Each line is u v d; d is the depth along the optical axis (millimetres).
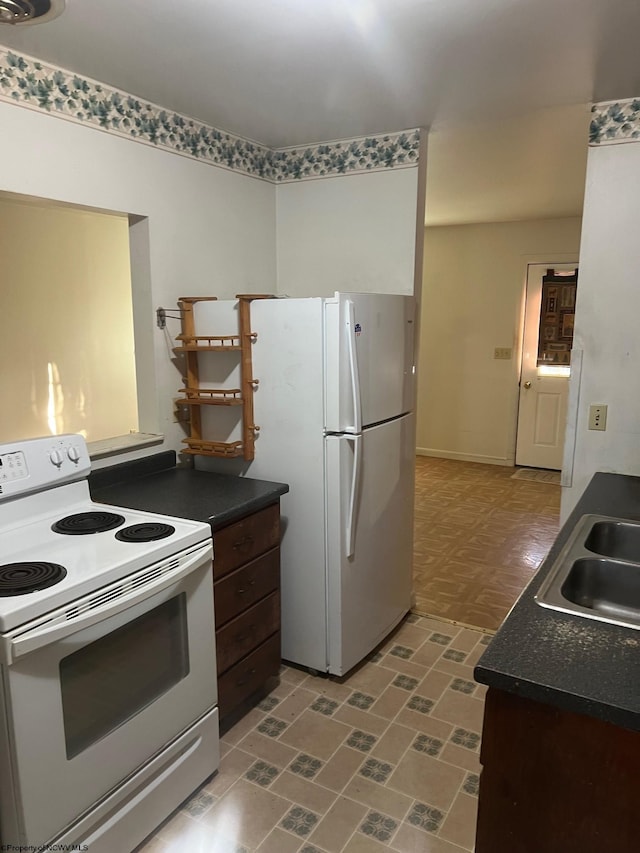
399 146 2670
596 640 1130
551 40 1751
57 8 1250
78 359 3553
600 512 1915
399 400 2633
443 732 2129
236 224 2789
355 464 2254
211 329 2436
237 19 1610
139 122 2250
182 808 1794
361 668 2539
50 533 1727
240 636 2109
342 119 2494
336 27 1662
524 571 3490
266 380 2354
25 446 1797
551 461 5742
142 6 1536
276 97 2229
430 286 6023
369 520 2479
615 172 2307
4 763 1315
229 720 2199
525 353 5695
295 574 2428
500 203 4504
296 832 1708
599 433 2467
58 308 3414
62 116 1978
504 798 1078
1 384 3182
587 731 982
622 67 1954
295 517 2387
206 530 1780
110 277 3682
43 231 3297
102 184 2137
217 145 2631
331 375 2217
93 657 1458
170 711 1710
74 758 1420
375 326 2361
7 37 1723
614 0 1509
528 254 5512
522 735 1039
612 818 993
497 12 1577
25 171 1890
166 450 2527
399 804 1807
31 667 1297
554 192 4078
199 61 1896
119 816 1568
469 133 2711
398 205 2719
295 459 2346
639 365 2359
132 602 1507
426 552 3781
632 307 2342
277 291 3121
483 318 5824
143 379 2492
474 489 5148
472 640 2758
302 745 2066
